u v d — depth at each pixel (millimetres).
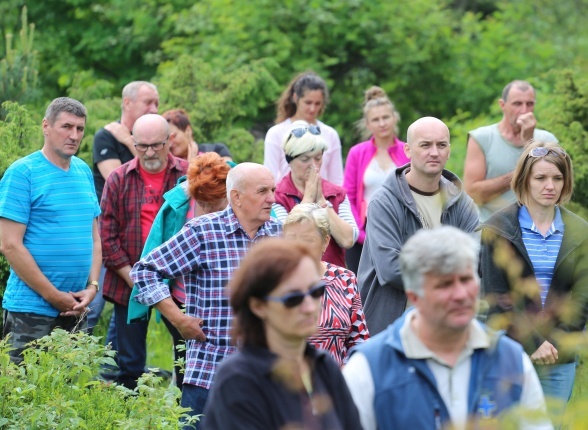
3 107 18453
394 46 34750
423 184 12852
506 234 11781
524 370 7609
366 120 18047
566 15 40844
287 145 14156
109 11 35312
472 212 12969
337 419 7219
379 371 7508
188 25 33562
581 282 10898
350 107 33812
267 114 29609
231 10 33656
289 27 34094
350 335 11055
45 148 13914
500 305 8469
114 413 11547
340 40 34469
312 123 17781
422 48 35188
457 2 41688
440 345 7473
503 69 36062
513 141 16875
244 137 23578
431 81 35781
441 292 7254
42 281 13680
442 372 7469
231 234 11562
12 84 20969
